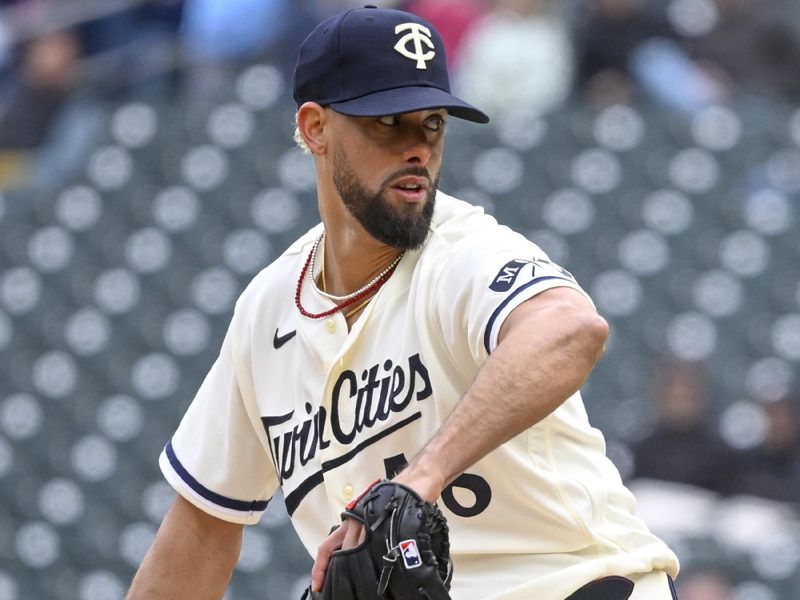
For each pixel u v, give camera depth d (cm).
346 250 984
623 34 3184
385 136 939
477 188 3145
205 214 3153
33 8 3372
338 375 978
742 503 2623
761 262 3055
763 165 3127
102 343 3073
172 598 1095
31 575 2878
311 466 1002
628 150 3139
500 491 938
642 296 3053
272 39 3253
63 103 3275
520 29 3197
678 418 2653
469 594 950
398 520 846
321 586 887
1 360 3062
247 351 1044
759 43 3278
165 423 3009
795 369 2966
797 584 2506
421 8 3259
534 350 854
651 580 963
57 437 3002
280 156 3175
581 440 964
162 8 3328
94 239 3145
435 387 935
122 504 2928
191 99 3262
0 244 3141
